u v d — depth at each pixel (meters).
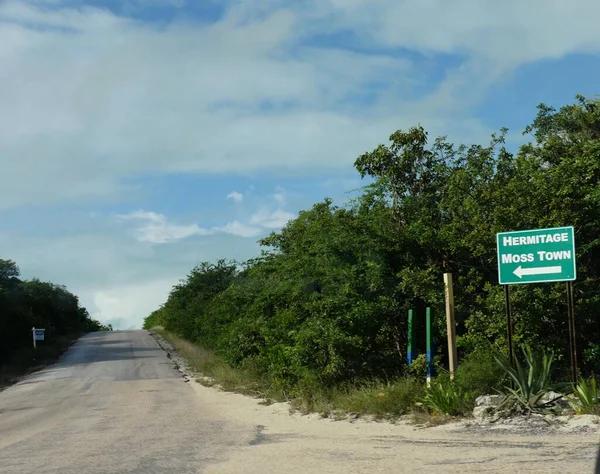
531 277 11.65
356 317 15.52
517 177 14.70
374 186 17.58
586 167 13.65
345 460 8.66
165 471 8.61
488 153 17.58
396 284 16.25
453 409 11.55
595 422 9.75
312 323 16.11
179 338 57.59
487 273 15.80
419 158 18.86
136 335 75.25
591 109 17.92
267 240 26.72
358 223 16.59
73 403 20.94
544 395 11.13
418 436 10.29
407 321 16.39
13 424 16.19
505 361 11.44
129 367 36.16
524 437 9.40
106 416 16.53
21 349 53.31
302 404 15.29
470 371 12.17
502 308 13.62
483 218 15.03
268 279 25.34
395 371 15.70
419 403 12.25
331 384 15.55
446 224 16.41
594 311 13.46
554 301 13.38
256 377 21.92
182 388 24.16
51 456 10.50
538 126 19.25
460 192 16.19
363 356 15.86
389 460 8.45
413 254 16.62
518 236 11.80
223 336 27.80
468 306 15.63
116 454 10.32
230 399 19.41
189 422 14.33
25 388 29.05
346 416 13.18
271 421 13.82
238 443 10.86
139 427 13.84
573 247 11.38
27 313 60.53
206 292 53.97
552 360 12.44
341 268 16.69
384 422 12.13
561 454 8.06
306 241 19.73
